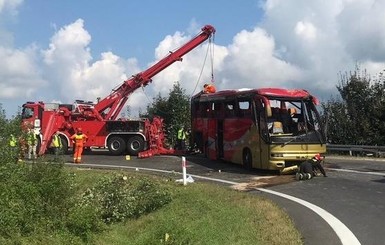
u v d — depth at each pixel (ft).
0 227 30.48
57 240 32.09
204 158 85.56
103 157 91.09
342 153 88.43
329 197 44.88
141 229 38.32
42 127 94.84
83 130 96.53
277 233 31.42
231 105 73.92
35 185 36.40
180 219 37.65
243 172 66.80
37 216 33.78
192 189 48.93
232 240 30.73
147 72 102.47
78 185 50.60
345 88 97.91
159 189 46.91
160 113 127.85
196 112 88.69
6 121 41.96
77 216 35.96
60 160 40.70
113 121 95.14
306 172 57.41
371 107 94.73
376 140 93.40
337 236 30.76
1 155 39.04
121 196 44.91
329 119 97.19
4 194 33.45
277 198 45.34
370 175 58.54
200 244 30.78
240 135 70.44
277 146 61.72
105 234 37.22
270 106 62.54
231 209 38.99
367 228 32.76
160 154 93.09
